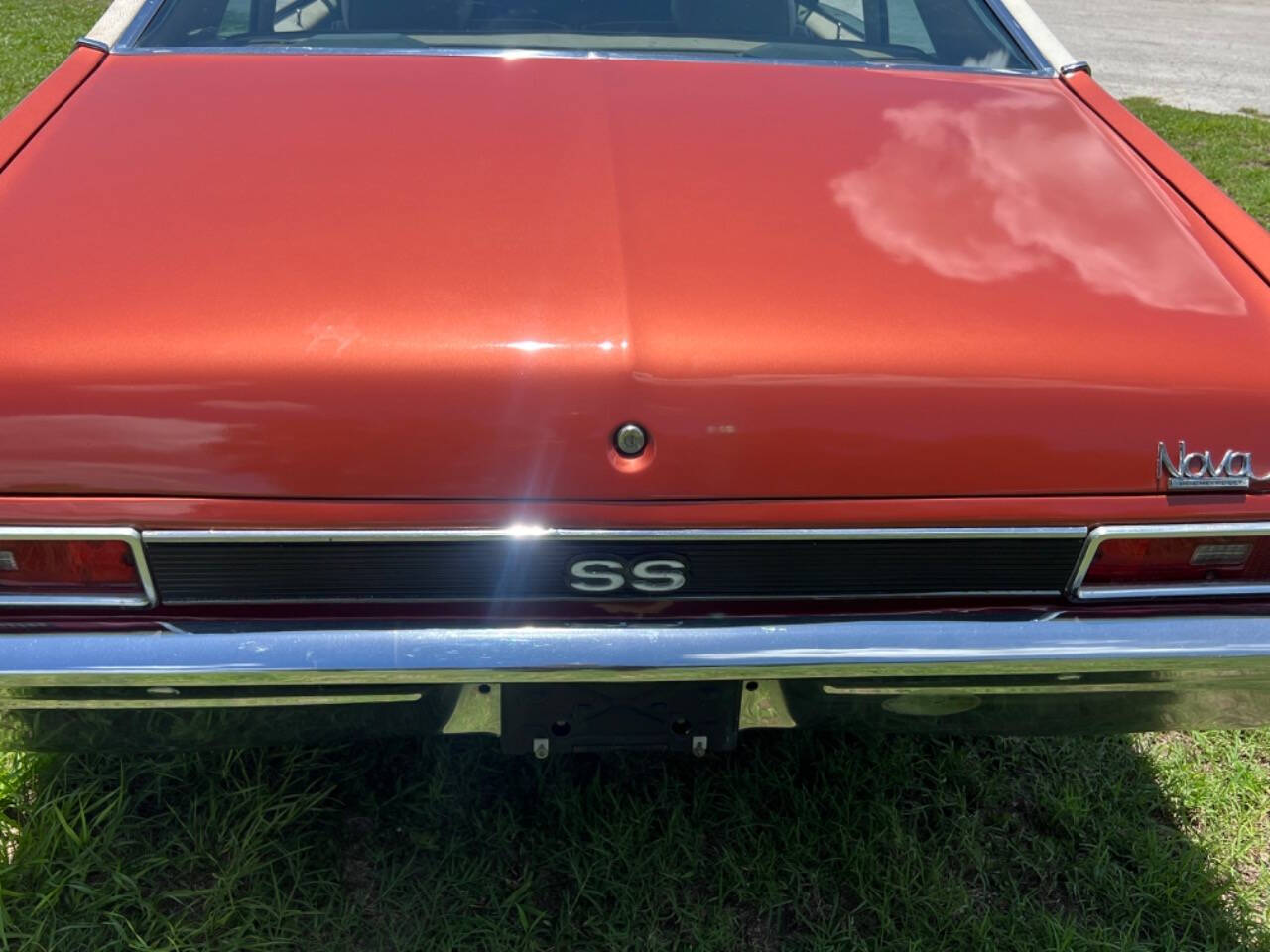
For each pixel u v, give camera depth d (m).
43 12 10.51
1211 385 1.51
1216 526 1.52
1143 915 2.02
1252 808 2.27
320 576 1.46
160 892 1.88
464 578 1.47
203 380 1.39
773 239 1.64
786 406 1.44
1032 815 2.21
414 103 1.99
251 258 1.53
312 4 2.31
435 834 2.02
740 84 2.17
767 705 1.63
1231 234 1.79
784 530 1.47
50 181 1.69
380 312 1.45
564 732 1.65
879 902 1.97
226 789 2.04
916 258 1.63
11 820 1.95
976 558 1.53
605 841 2.01
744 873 2.00
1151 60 11.70
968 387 1.47
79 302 1.45
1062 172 1.93
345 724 1.60
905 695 1.60
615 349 1.42
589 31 2.34
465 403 1.41
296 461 1.41
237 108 1.94
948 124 2.06
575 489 1.44
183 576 1.45
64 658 1.43
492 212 1.65
